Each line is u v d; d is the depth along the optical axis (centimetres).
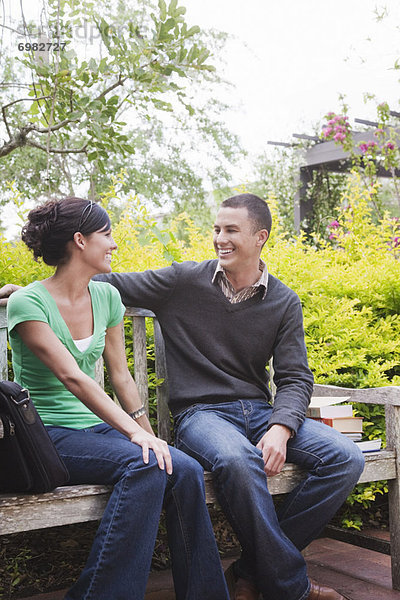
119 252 284
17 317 187
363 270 353
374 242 428
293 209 1048
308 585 195
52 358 184
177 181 949
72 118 286
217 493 197
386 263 360
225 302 227
